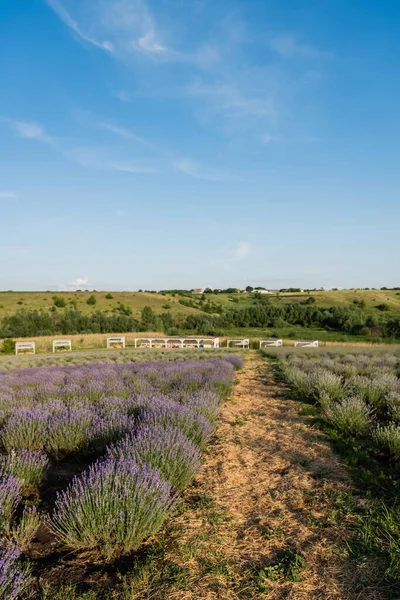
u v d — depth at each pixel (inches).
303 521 169.2
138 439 215.3
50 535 159.0
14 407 345.1
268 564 138.6
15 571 116.0
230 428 322.3
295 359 835.4
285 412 378.6
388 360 789.9
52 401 356.5
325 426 320.8
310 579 130.3
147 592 123.1
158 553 144.6
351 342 1764.3
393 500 186.2
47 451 255.8
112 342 1637.6
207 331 2247.8
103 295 3927.2
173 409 290.8
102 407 341.1
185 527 164.6
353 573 132.9
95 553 146.2
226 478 218.7
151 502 151.9
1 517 152.6
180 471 196.4
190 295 4694.9
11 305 3270.2
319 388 427.8
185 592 123.3
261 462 244.1
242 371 738.2
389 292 5088.6
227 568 135.5
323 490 200.4
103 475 162.1
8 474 192.7
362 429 299.9
